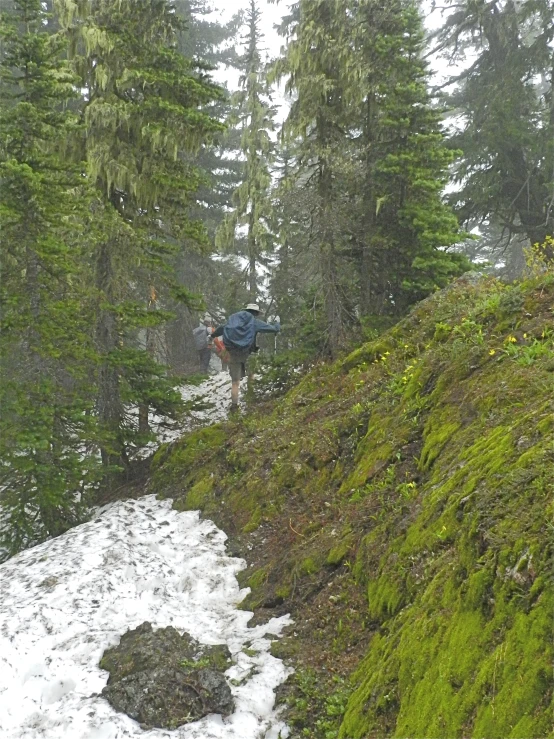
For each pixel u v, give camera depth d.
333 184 14.67
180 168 12.56
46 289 10.47
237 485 9.19
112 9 11.64
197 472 10.45
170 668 5.02
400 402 7.94
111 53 11.61
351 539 6.32
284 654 5.43
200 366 22.31
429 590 4.60
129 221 12.38
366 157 14.51
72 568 7.30
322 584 6.17
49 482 9.74
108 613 6.40
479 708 3.47
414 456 6.77
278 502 8.27
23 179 9.34
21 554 8.40
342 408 9.56
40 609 6.37
